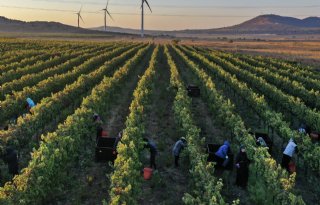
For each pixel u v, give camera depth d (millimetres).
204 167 17188
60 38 195750
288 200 15508
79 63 63688
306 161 20625
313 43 188625
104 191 18484
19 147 21328
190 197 14406
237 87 38969
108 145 22734
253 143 21047
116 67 59875
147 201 17922
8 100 28250
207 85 37125
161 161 22281
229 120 25688
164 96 39531
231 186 19500
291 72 59969
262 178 19375
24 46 100812
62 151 18656
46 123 26578
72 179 19484
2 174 18906
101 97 30812
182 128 25391
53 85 37938
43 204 16891
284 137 23922
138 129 21922
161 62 72062
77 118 22688
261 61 76000
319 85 43312
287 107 32594
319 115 26938
